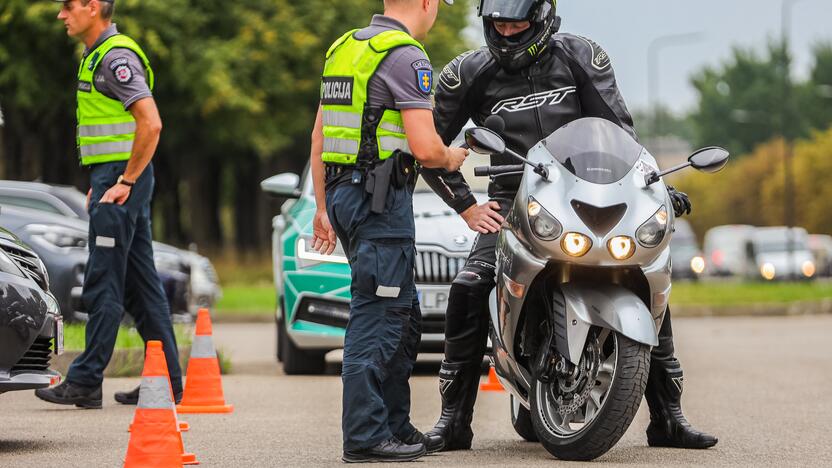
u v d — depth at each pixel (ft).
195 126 163.53
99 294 46.96
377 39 33.78
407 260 34.09
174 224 203.31
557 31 36.88
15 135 158.30
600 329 34.40
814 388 58.80
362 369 33.99
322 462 35.60
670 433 38.63
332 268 59.88
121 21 146.82
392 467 33.86
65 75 148.77
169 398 32.89
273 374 64.95
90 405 47.73
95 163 46.93
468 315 37.68
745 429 43.88
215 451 38.01
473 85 37.45
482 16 35.94
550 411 35.42
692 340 96.27
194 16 151.53
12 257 38.47
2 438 40.40
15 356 37.45
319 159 35.83
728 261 331.98
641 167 34.65
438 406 51.29
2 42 144.25
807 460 36.32
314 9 166.09
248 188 213.05
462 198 35.42
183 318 81.46
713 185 503.61
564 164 34.55
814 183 400.67
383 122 33.71
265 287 161.99
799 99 531.91
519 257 34.53
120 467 34.50
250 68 158.30
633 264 33.71
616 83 37.58
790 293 165.17
